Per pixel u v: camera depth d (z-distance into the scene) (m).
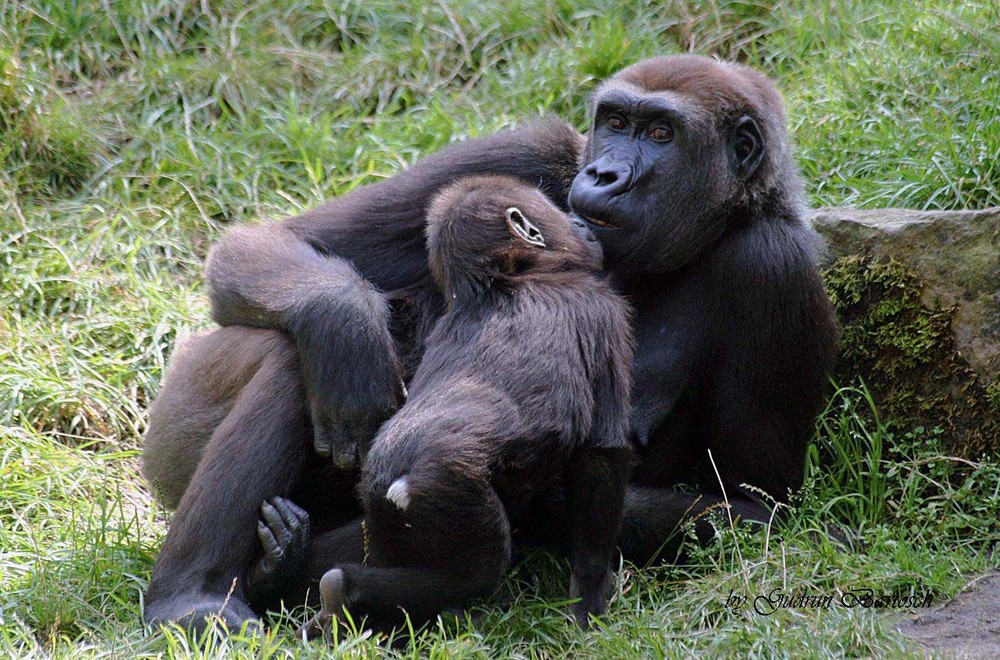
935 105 15.49
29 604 9.67
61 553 10.43
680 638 9.12
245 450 9.52
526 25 18.50
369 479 8.91
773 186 11.10
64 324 13.88
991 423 11.28
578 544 9.44
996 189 14.32
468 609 9.41
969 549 10.46
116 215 15.54
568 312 9.38
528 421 8.83
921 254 11.77
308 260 10.48
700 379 11.05
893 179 14.80
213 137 16.66
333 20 18.62
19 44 17.11
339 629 8.88
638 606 9.63
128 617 9.60
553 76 17.33
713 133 10.63
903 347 11.75
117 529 10.73
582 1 18.78
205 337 10.58
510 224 9.73
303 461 9.81
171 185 15.95
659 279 11.05
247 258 10.54
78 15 17.94
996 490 10.76
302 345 9.78
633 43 17.59
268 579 9.55
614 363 9.52
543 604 9.46
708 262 10.91
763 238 10.84
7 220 15.14
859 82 16.36
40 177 16.06
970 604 9.61
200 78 17.42
